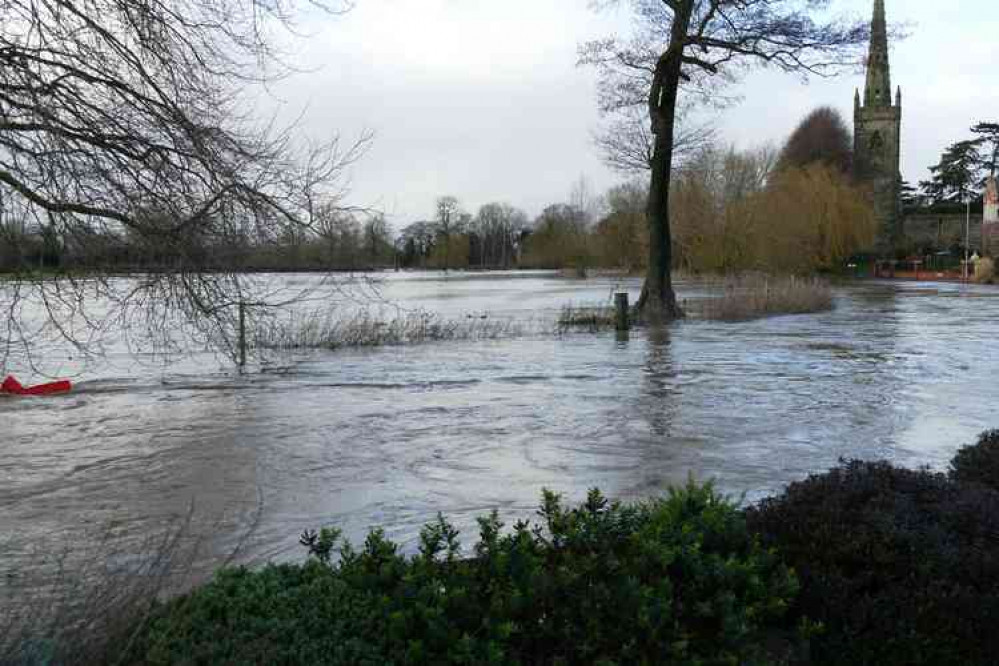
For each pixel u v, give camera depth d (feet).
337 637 9.61
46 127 23.24
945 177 406.41
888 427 33.73
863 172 316.19
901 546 13.67
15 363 53.26
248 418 35.86
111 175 24.38
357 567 11.35
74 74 24.44
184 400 40.63
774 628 13.01
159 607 10.16
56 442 31.22
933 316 99.30
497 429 33.42
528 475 26.18
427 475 26.22
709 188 192.54
